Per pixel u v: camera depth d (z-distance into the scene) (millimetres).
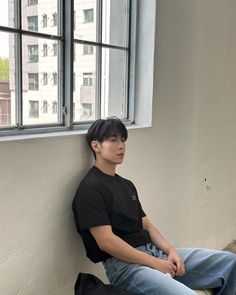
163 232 2463
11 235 1450
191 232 2787
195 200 2785
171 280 1527
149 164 2254
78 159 1747
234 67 3070
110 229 1603
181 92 2473
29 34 1606
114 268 1654
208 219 3004
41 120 1709
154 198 2334
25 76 1610
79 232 1685
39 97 1686
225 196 3219
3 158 1387
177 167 2531
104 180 1691
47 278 1638
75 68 1844
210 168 2926
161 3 2195
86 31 1903
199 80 2643
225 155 3119
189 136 2613
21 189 1471
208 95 2771
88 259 1868
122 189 1752
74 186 1740
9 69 1544
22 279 1516
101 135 1695
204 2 2584
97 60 2004
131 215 1735
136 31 2225
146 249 1740
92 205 1595
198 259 1779
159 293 1496
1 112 1527
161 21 2215
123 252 1587
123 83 2234
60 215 1672
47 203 1598
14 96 1576
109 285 1551
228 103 3055
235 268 1714
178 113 2471
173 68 2369
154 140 2273
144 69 2229
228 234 3367
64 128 1787
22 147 1457
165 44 2271
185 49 2459
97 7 1968
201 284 1729
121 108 2238
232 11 2938
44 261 1613
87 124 1930
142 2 2193
